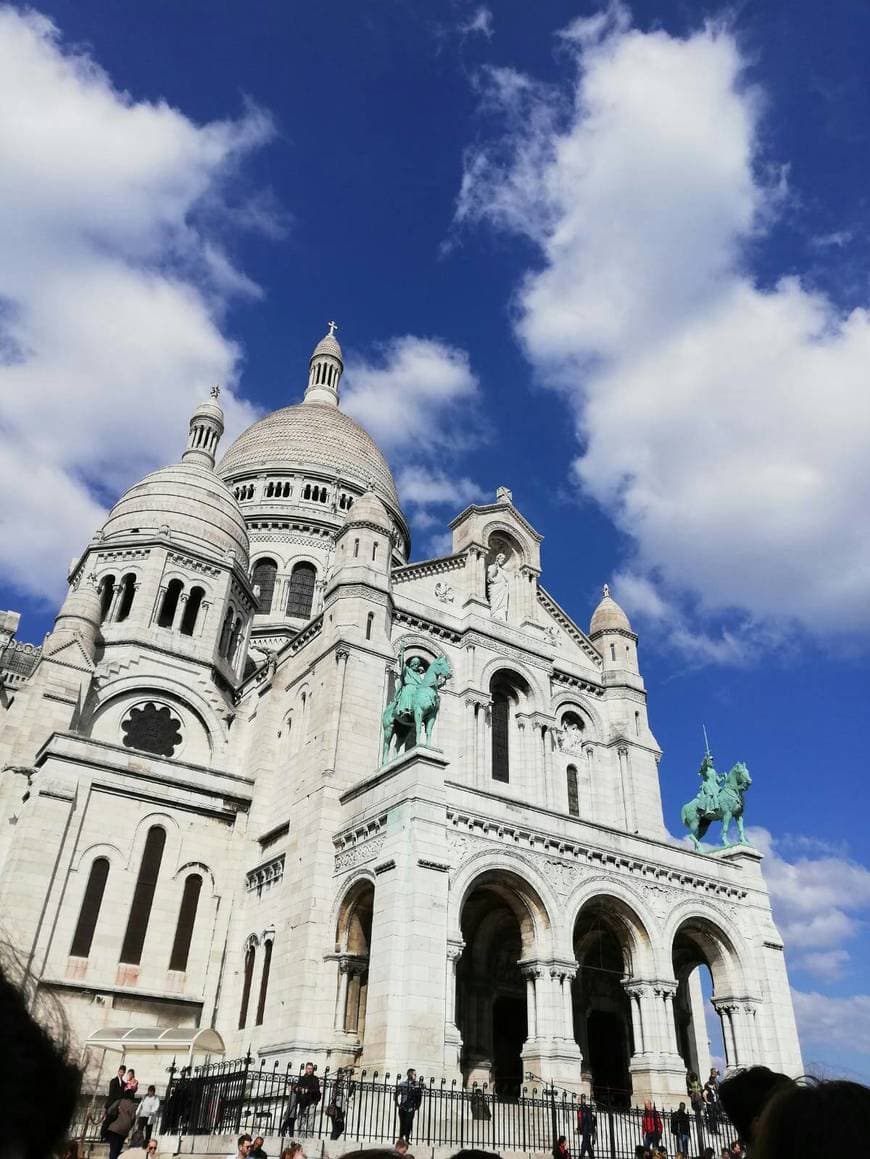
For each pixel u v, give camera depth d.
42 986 3.13
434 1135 27.50
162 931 42.41
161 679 52.88
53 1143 2.72
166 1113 29.41
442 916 32.12
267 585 73.44
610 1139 29.77
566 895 36.22
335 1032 34.47
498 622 51.44
